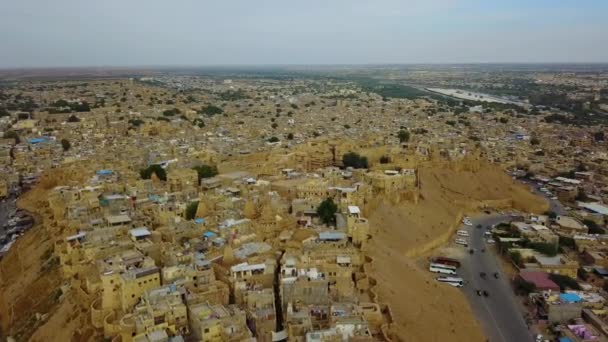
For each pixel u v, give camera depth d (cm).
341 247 16662
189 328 12031
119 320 12406
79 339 12744
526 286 17875
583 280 19050
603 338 14675
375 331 12812
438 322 14938
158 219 19300
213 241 16725
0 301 18125
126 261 14225
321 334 11250
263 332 11938
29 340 14250
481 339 14888
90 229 17638
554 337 15088
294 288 13238
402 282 16488
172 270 13675
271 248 16350
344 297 13775
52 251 18962
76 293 14675
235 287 13800
